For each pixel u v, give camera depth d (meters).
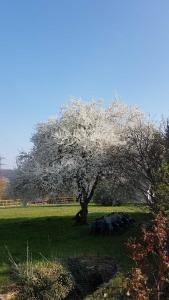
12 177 36.81
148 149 27.56
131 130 31.14
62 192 34.97
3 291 15.35
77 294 14.85
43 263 16.72
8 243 26.73
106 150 32.97
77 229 31.12
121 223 27.81
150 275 13.73
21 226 34.88
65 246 24.27
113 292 13.69
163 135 28.34
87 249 22.55
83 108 36.62
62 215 43.91
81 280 15.28
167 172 17.48
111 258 17.31
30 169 35.28
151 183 25.06
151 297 12.96
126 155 29.28
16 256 22.09
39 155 36.19
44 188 34.31
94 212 45.16
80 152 34.09
